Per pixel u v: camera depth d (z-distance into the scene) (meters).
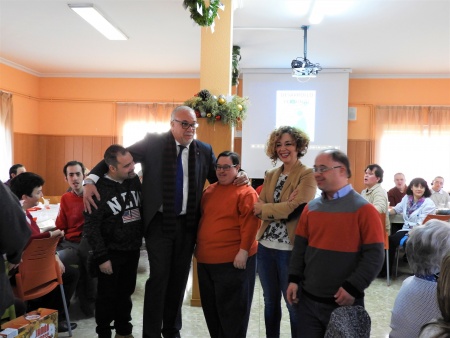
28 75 7.54
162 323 2.44
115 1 4.27
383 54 6.26
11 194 1.86
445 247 1.56
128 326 2.58
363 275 1.69
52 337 2.29
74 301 3.59
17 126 7.22
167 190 2.30
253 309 3.47
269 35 5.45
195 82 7.82
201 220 2.41
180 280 2.41
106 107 7.90
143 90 7.87
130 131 7.86
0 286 1.85
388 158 7.60
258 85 7.54
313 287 1.83
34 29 5.21
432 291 1.58
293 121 7.48
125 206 2.39
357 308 1.46
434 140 7.51
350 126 7.70
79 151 7.93
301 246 1.97
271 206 2.25
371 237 1.73
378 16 4.64
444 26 4.91
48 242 2.65
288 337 2.93
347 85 7.35
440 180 6.03
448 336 1.00
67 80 7.90
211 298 2.41
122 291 2.51
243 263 2.27
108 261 2.32
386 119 7.59
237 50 5.97
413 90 7.57
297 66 5.51
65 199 3.48
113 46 5.94
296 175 2.32
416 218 4.69
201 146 2.52
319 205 1.87
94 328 3.01
